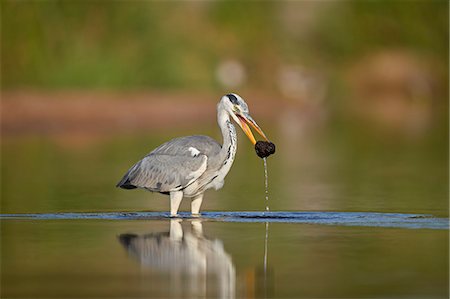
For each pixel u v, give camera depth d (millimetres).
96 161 19562
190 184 12414
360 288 8484
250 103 34000
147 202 14094
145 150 21484
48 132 25844
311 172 18422
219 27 37250
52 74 30688
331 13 41562
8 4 30203
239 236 10961
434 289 8438
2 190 15344
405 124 30297
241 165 19859
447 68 42375
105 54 31828
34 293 8352
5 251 10078
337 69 40188
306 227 11641
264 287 8555
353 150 22859
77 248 10211
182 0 35750
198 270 9172
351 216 12578
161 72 32812
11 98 28359
